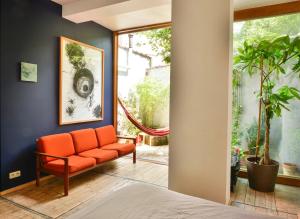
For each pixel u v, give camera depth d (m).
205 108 2.49
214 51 2.43
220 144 2.42
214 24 2.42
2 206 2.54
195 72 2.54
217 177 2.44
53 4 3.49
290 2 3.16
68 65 3.77
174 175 2.69
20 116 3.08
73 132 3.65
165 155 4.93
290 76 3.36
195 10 2.51
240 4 3.26
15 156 3.03
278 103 2.90
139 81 6.49
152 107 6.37
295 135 3.36
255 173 3.04
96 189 3.06
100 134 4.13
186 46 2.58
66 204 2.61
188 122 2.59
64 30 3.70
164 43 5.75
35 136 3.30
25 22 3.10
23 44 3.09
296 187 3.19
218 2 2.39
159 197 1.59
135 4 3.07
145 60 6.61
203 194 2.52
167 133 4.85
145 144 5.95
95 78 4.38
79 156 3.46
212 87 2.45
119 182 3.32
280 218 1.34
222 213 1.38
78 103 4.01
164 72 6.29
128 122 5.96
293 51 2.77
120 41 6.04
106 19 4.14
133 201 1.52
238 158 3.15
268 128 3.04
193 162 2.57
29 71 3.15
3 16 2.84
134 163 4.29
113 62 4.93
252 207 2.58
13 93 2.99
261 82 3.03
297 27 3.29
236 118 3.72
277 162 3.13
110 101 4.92
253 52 2.95
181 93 2.62
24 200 2.70
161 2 3.02
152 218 1.31
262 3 3.23
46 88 3.44
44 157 3.06
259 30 3.53
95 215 1.33
